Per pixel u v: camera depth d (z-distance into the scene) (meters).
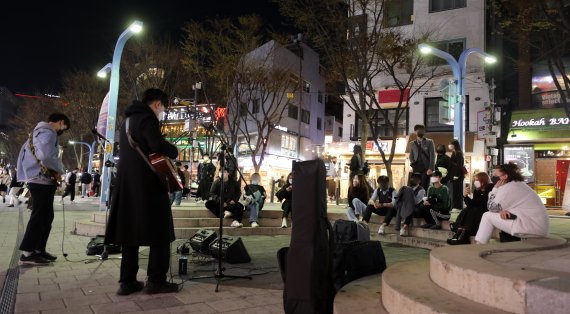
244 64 21.62
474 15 20.73
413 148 10.12
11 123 49.97
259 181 10.71
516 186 5.37
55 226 9.91
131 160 4.23
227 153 5.53
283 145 28.28
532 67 20.16
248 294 4.40
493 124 18.70
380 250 4.67
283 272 3.55
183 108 25.39
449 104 14.63
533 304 2.20
